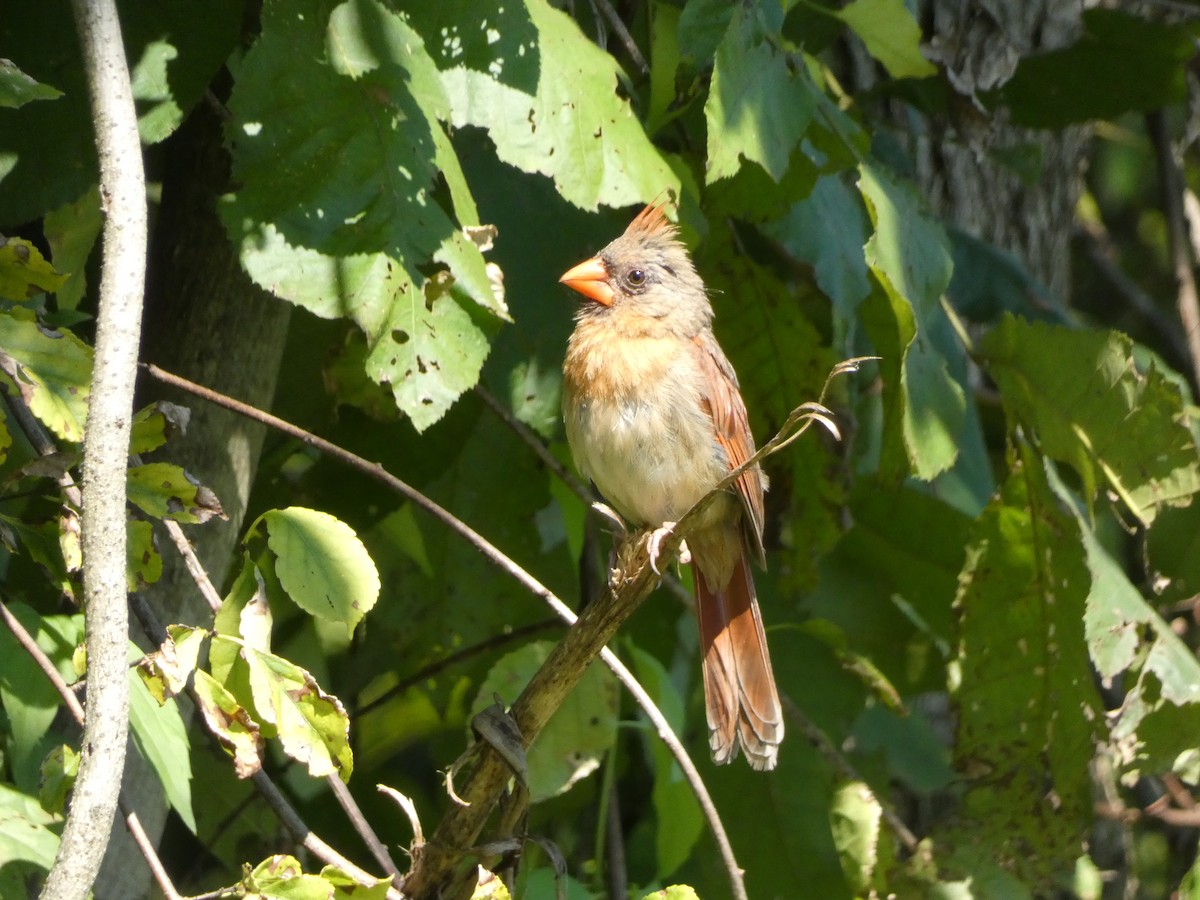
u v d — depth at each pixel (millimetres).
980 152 9391
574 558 8570
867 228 8352
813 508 8797
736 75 6285
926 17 9273
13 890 5125
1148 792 11258
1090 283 15688
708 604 7535
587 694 7828
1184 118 12734
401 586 8703
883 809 8711
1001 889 8188
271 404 8047
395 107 5820
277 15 5754
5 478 6445
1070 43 10117
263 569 7199
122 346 4648
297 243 5625
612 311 7688
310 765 5012
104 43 4883
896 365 7664
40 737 5461
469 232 6000
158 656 4961
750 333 8648
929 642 9523
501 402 7734
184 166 7062
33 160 5918
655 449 7527
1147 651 7523
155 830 6664
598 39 7340
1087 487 8102
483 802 5387
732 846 8695
